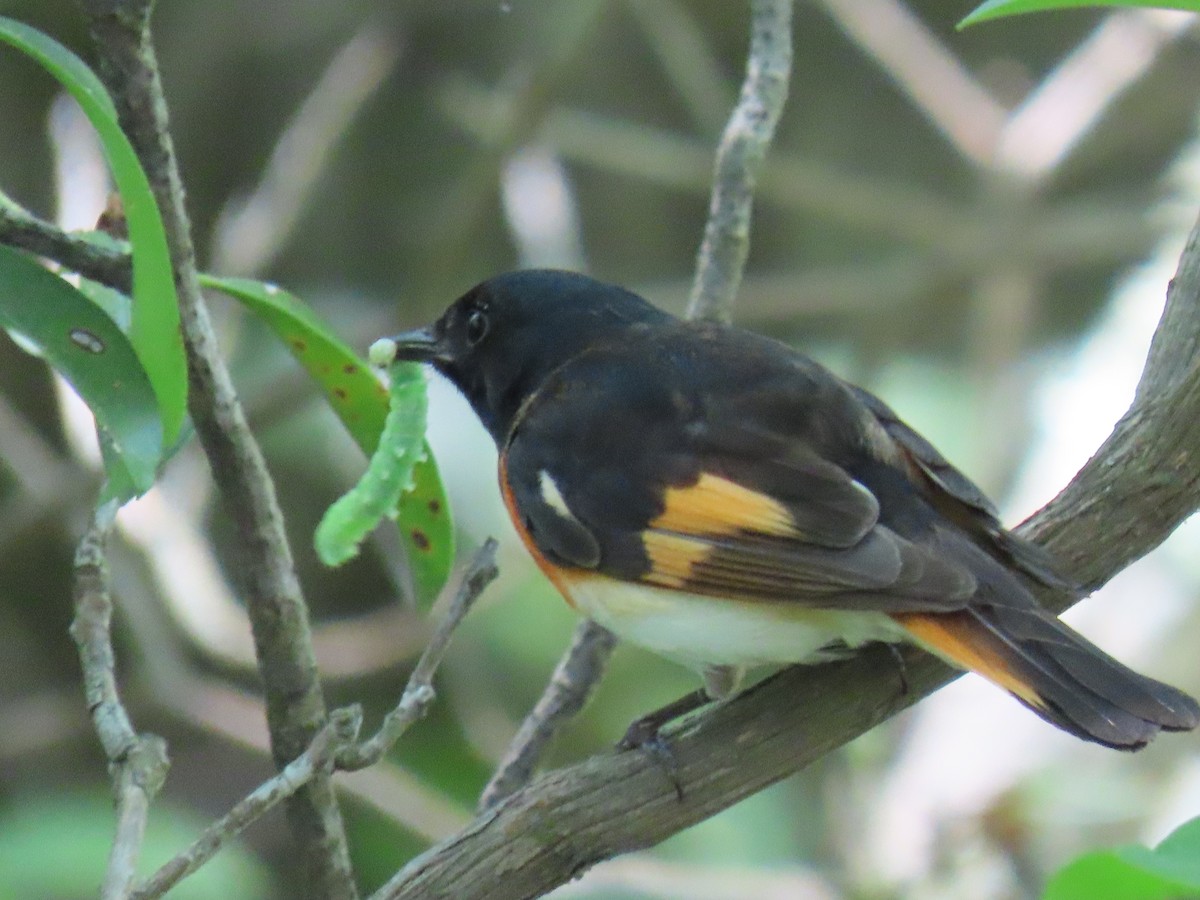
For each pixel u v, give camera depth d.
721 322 7.13
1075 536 5.94
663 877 10.50
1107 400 13.34
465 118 12.88
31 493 11.72
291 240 13.74
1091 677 5.20
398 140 14.30
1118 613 11.73
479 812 6.89
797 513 5.79
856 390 6.50
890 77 14.31
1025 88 15.33
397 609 12.94
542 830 5.42
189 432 5.94
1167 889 4.35
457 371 7.63
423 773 12.49
